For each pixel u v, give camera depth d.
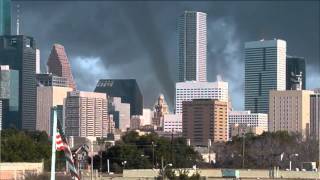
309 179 139.62
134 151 195.12
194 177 120.12
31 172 120.94
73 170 53.25
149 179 130.38
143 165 192.75
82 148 106.56
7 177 119.00
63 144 51.84
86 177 131.62
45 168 146.50
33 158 166.88
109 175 151.75
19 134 195.12
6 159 159.75
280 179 138.62
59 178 107.88
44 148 175.00
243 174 146.00
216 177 140.25
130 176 143.88
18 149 167.12
